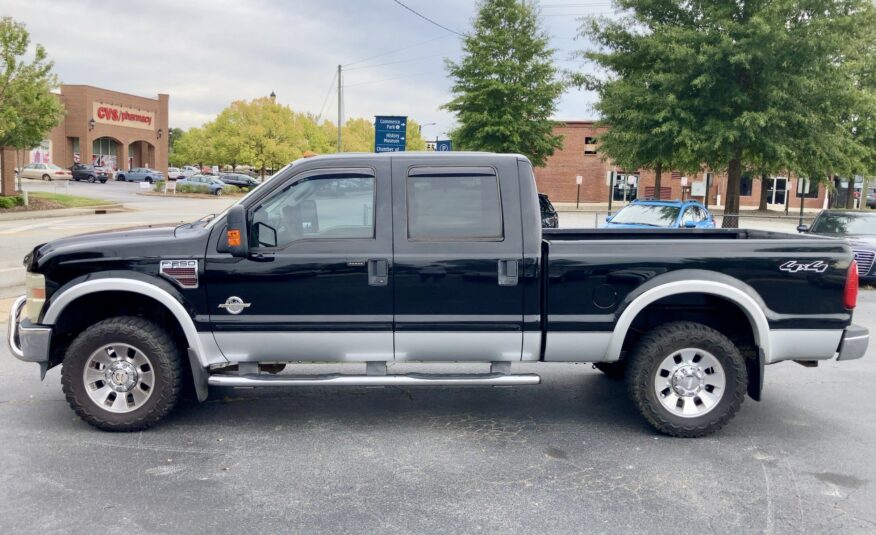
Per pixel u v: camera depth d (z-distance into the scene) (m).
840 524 3.84
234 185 55.12
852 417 5.73
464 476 4.44
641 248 5.05
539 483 4.34
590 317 5.04
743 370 5.08
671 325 5.20
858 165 20.92
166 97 68.25
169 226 5.55
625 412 5.83
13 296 10.65
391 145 19.91
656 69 18.41
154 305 5.34
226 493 4.14
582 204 50.47
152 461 4.61
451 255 4.96
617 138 20.02
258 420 5.51
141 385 5.14
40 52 24.23
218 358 5.06
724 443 5.10
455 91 28.16
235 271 4.93
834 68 16.95
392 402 6.04
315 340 5.01
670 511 3.97
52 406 5.70
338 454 4.80
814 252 5.06
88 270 4.94
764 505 4.07
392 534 3.65
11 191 27.70
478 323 5.02
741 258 5.04
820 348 5.11
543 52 27.91
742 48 16.55
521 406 5.97
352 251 4.95
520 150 28.05
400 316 4.99
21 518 3.76
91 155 59.09
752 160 19.73
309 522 3.78
